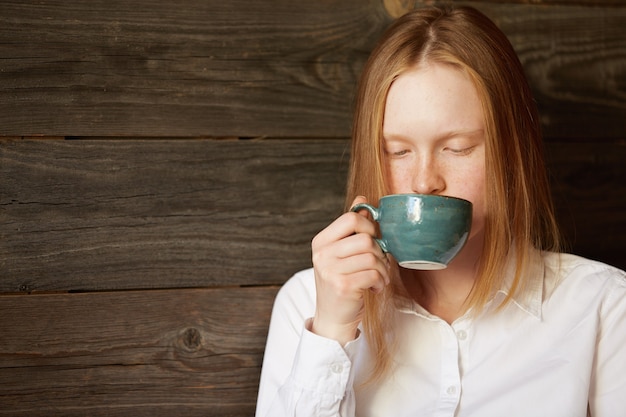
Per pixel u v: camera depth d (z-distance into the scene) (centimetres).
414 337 145
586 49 180
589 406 144
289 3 164
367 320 144
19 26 151
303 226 165
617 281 147
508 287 145
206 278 160
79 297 154
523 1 176
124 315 157
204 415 161
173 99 158
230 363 162
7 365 151
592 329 143
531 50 177
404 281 152
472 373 142
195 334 160
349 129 167
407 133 129
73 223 154
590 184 180
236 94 161
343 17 167
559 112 179
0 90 150
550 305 146
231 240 162
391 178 135
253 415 164
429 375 142
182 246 159
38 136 152
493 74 133
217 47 160
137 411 157
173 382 159
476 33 134
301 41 164
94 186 155
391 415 142
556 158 179
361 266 123
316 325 133
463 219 115
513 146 137
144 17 157
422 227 114
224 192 161
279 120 164
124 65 156
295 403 131
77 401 154
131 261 157
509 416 138
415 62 129
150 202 158
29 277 152
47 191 153
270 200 163
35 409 153
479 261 141
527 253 142
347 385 134
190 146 159
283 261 164
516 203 140
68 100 153
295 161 165
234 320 162
